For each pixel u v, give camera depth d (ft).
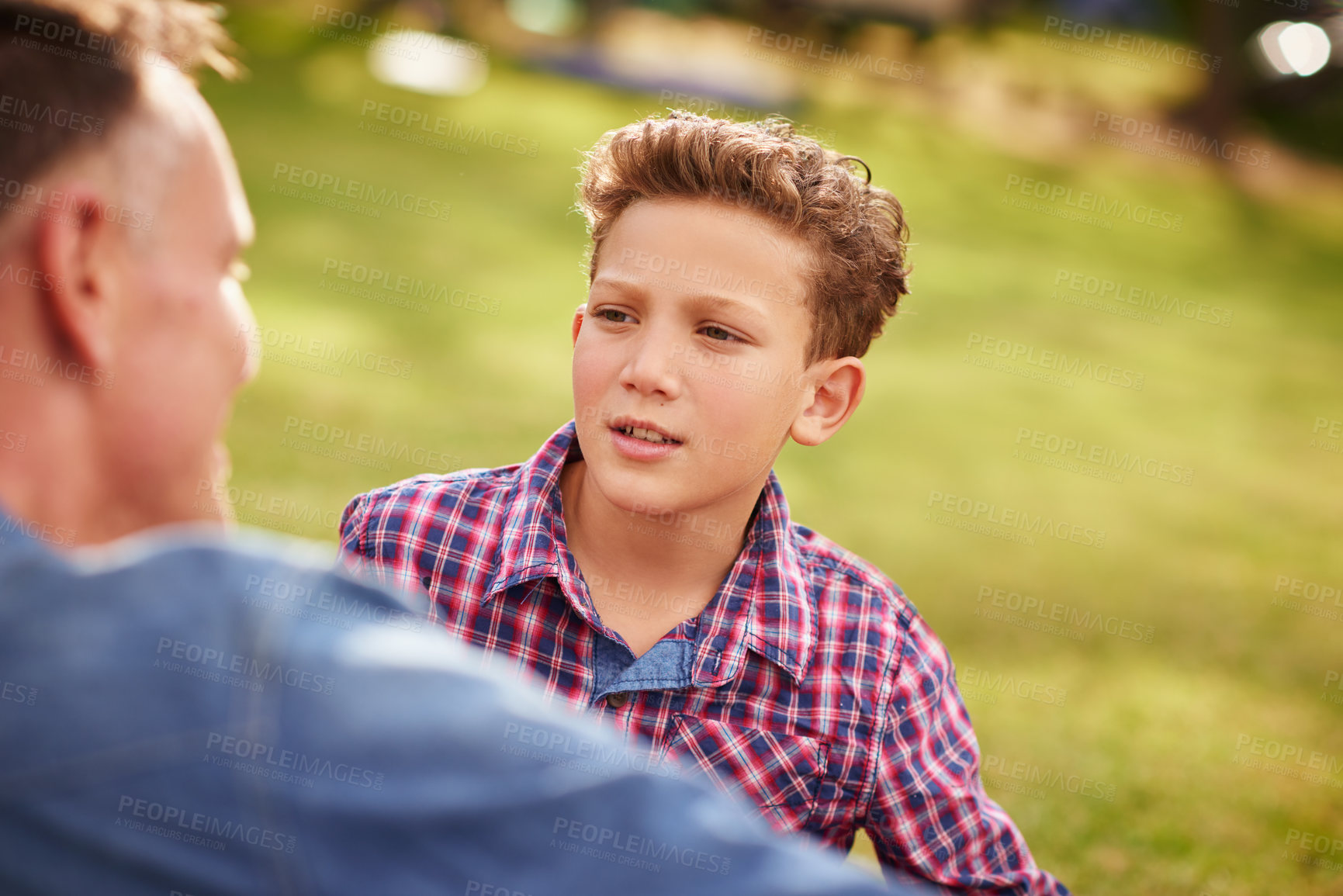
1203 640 13.41
